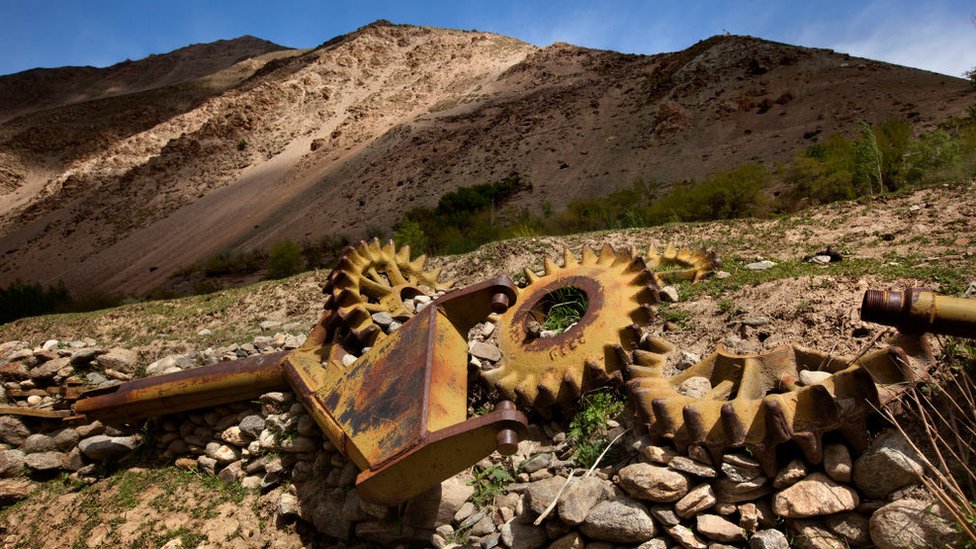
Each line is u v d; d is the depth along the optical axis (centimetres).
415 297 735
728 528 334
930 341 402
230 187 7006
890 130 2158
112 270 5584
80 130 10581
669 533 345
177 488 571
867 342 444
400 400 384
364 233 4228
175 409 600
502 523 411
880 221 744
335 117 8319
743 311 551
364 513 439
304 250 4131
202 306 995
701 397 411
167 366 730
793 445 348
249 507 514
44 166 9819
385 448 364
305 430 505
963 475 311
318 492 479
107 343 897
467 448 338
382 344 457
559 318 583
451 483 439
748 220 892
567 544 371
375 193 5250
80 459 640
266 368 563
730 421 340
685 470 353
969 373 360
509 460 457
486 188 4125
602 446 427
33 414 677
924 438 333
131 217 6838
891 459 315
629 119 5019
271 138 8125
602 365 470
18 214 8044
